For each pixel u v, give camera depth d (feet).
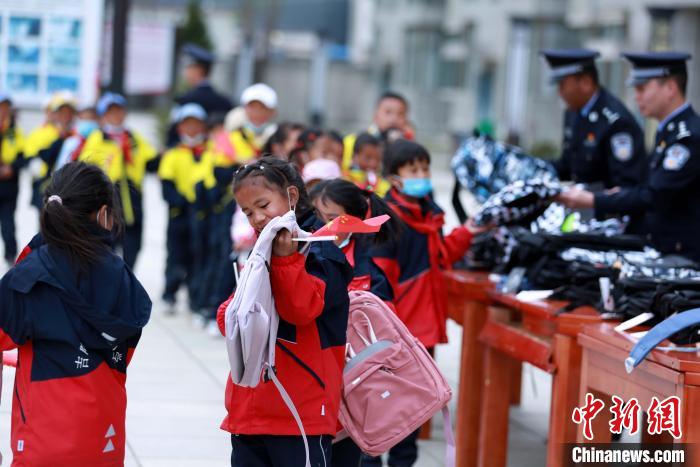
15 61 75.92
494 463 34.35
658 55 35.27
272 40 242.37
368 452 25.00
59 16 75.72
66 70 76.38
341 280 23.13
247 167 22.29
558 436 29.37
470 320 35.86
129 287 22.94
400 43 260.42
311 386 22.93
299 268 21.34
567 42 197.98
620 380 26.68
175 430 37.35
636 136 38.42
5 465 31.48
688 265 31.32
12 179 66.23
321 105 199.62
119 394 22.86
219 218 55.01
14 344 22.33
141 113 194.39
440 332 34.04
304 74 235.20
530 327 31.78
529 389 49.03
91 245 22.49
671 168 34.47
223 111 70.79
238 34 230.27
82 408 22.06
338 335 23.59
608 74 177.99
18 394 22.43
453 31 240.73
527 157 38.65
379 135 49.78
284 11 332.80
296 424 22.79
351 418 25.02
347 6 333.62
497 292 33.55
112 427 22.54
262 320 21.11
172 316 59.21
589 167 39.47
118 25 77.41
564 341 29.30
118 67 77.82
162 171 57.98
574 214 37.04
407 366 25.25
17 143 65.36
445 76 245.65
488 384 34.14
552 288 32.04
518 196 34.24
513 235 33.73
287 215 20.95
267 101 55.16
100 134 56.70
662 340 24.53
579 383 29.35
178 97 70.85
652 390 25.11
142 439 36.11
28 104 76.59
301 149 43.88
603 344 27.09
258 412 22.81
